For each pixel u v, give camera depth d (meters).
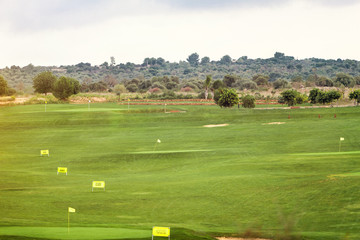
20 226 25.86
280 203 33.12
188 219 29.98
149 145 72.38
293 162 49.94
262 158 54.50
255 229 26.92
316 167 46.47
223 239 24.89
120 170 52.50
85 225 26.77
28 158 62.03
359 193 34.44
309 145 64.94
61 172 51.50
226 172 46.84
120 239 22.16
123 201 35.34
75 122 105.31
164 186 40.88
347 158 50.97
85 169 53.72
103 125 102.06
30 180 46.03
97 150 68.62
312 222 28.19
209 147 67.44
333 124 88.19
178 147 68.88
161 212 31.95
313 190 36.12
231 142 71.75
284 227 27.08
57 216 30.48
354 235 25.20
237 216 30.44
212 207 33.00
